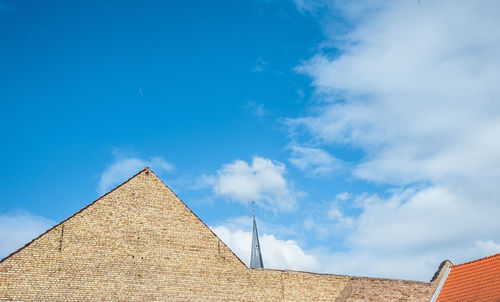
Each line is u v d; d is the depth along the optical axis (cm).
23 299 2609
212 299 3047
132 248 2962
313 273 3316
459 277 3416
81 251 2828
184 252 3084
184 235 3127
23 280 2642
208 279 3081
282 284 3231
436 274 3531
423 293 3412
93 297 2767
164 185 3203
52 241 2778
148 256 2986
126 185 3091
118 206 3016
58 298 2686
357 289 3338
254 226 7694
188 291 3009
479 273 3303
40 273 2691
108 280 2838
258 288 3172
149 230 3045
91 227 2900
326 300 3259
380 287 3372
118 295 2831
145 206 3089
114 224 2964
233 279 3142
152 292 2920
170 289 2969
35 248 2723
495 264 3266
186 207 3206
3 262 2630
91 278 2800
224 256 3181
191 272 3056
